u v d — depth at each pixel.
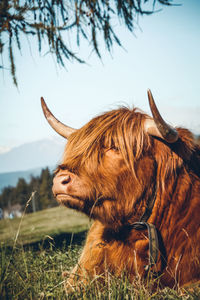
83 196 2.64
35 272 2.83
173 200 2.77
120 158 2.76
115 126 2.86
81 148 2.78
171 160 2.80
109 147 2.77
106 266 2.71
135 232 2.77
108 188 2.69
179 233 2.70
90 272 2.77
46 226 11.87
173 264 2.64
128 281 2.38
